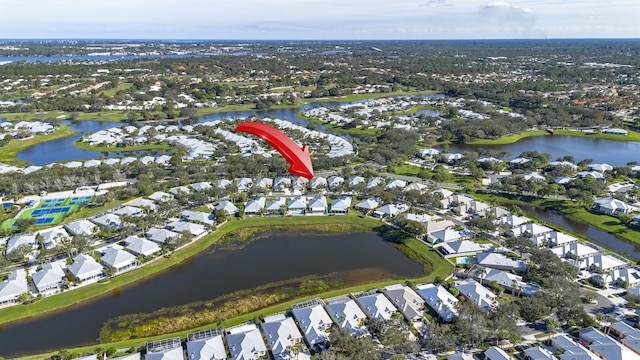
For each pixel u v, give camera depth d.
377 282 158.75
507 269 162.62
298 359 118.44
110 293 153.12
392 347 116.81
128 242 181.88
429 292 145.38
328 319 132.62
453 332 127.69
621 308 137.62
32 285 153.00
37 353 123.62
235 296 151.50
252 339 121.75
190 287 157.25
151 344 122.38
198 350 118.44
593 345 117.25
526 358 115.44
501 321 121.88
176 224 196.50
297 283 159.50
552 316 133.75
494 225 186.12
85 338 130.12
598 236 192.38
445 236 185.25
